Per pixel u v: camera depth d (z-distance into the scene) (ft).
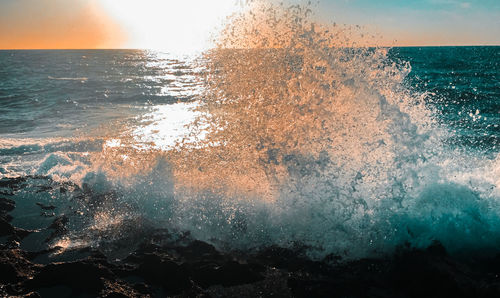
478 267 8.21
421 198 9.64
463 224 9.14
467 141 19.20
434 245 8.63
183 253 9.08
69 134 22.97
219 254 9.06
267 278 8.18
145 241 9.55
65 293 7.29
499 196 9.54
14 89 53.98
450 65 110.32
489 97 40.93
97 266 8.04
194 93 49.14
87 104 39.27
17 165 15.55
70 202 11.73
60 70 109.70
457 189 9.66
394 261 8.70
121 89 55.57
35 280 7.58
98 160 14.89
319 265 8.66
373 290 7.70
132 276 8.03
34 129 25.16
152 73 98.84
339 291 7.66
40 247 9.20
